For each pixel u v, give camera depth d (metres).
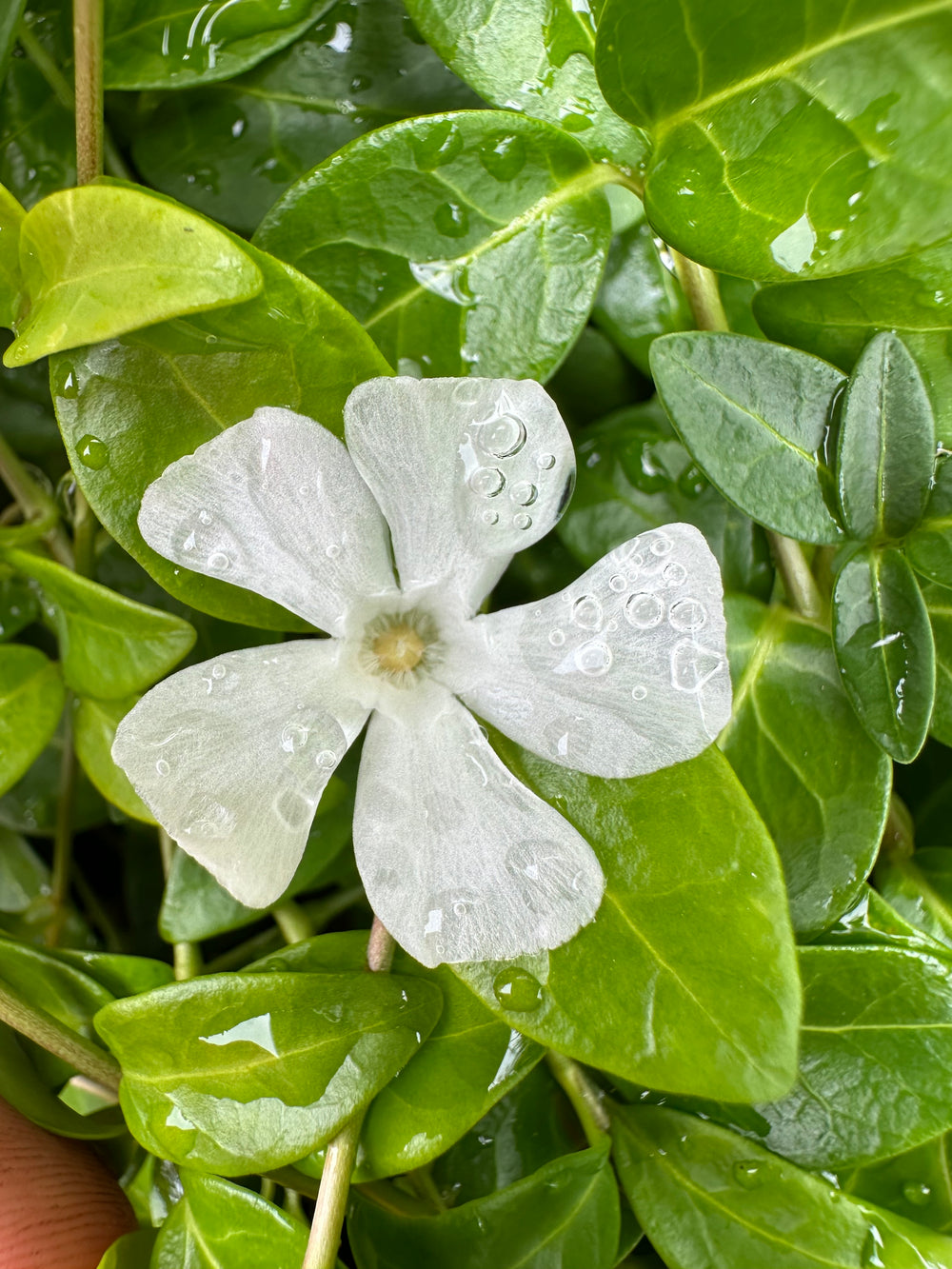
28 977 0.08
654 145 0.07
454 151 0.07
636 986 0.07
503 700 0.07
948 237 0.07
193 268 0.07
